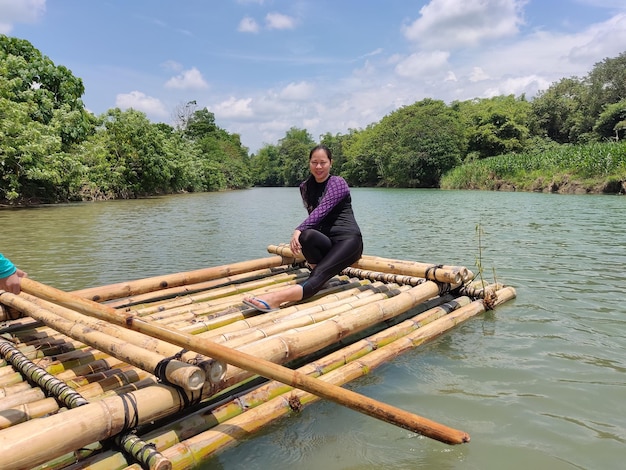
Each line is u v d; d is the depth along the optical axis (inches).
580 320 164.6
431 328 148.9
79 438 73.8
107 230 471.2
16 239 399.5
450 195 1099.3
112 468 78.3
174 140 1657.2
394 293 172.7
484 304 175.3
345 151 2433.6
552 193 1045.2
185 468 83.3
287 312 146.6
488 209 656.4
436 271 169.8
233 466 85.2
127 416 80.0
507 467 84.4
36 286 92.0
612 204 685.9
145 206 868.6
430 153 1664.6
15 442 67.8
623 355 134.0
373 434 95.6
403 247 339.9
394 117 2087.8
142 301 169.6
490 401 108.3
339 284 186.9
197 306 155.3
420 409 105.0
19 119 768.9
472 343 144.3
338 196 153.6
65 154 861.2
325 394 86.2
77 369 110.7
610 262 267.1
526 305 182.9
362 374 121.5
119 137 1192.2
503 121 1765.5
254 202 1043.3
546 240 353.7
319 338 118.8
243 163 2610.7
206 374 91.1
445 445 91.4
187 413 100.9
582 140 1710.1
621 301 187.3
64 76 982.4
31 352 119.0
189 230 474.6
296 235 149.8
